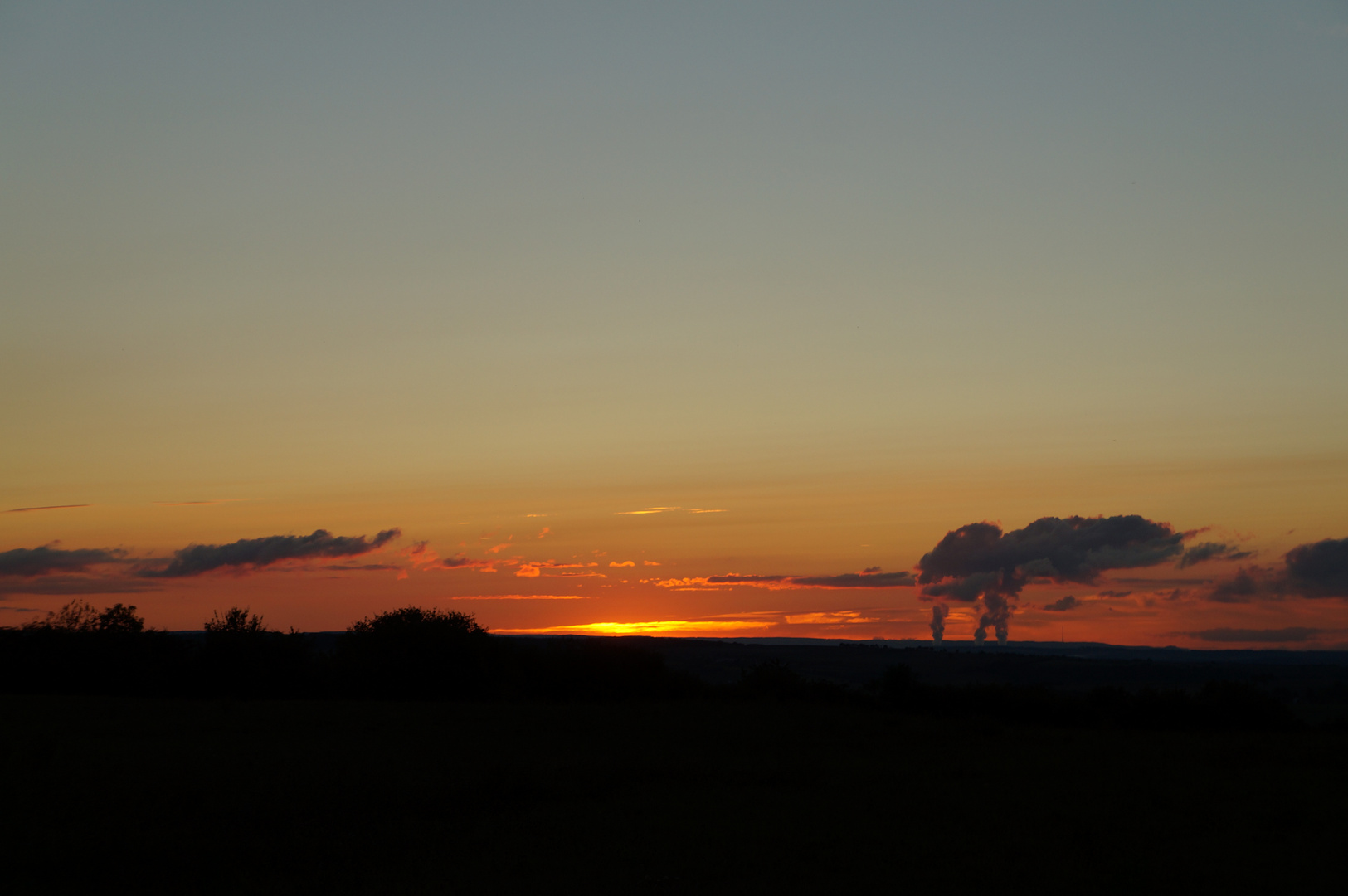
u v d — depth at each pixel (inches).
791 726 1270.9
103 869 478.6
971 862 506.0
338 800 653.9
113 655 2107.5
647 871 493.4
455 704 1625.2
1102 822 609.9
